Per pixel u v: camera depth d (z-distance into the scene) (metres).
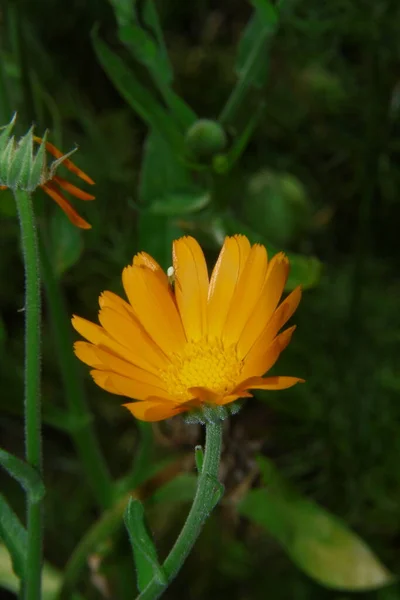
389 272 0.65
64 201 0.40
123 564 0.53
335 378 0.59
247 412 0.60
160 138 0.51
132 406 0.37
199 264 0.41
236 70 0.51
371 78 0.58
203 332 0.41
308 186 0.68
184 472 0.53
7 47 0.58
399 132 0.59
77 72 0.71
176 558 0.39
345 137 0.64
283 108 0.68
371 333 0.61
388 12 0.56
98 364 0.39
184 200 0.50
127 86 0.50
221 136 0.49
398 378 0.59
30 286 0.40
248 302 0.40
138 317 0.40
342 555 0.52
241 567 0.59
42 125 0.53
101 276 0.67
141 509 0.39
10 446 0.64
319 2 0.57
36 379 0.40
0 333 0.52
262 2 0.49
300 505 0.52
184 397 0.39
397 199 0.64
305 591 0.58
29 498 0.41
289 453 0.60
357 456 0.58
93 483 0.54
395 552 0.59
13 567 0.43
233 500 0.50
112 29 0.70
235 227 0.51
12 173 0.39
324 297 0.64
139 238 0.52
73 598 0.52
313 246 0.67
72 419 0.53
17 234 0.64
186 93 0.73
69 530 0.60
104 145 0.67
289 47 0.64
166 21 0.72
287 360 0.61
